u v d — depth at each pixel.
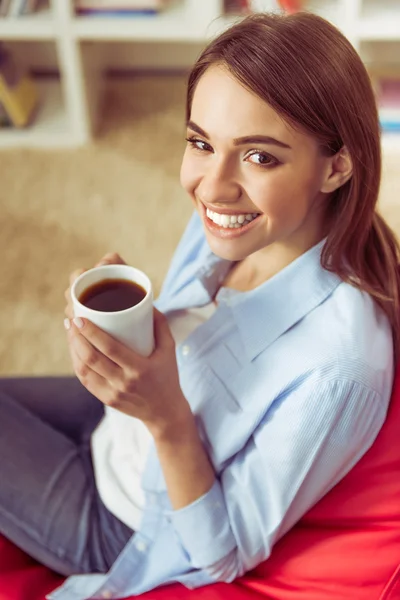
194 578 1.01
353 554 0.93
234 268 1.07
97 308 0.88
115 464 1.16
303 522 0.97
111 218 2.47
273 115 0.78
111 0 2.52
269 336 0.93
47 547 1.12
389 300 0.95
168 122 2.88
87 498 1.15
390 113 2.69
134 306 0.84
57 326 2.11
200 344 1.00
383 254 0.97
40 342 2.06
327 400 0.84
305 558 0.96
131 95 3.01
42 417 1.31
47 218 2.47
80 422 1.31
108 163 2.70
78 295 0.90
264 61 0.77
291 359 0.90
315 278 0.94
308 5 2.52
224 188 0.83
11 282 2.23
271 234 0.87
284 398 0.90
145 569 1.05
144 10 2.53
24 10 2.55
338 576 0.93
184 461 0.94
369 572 0.92
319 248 0.95
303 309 0.93
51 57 3.07
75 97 2.69
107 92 3.01
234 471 0.95
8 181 2.62
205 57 0.81
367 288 0.93
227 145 0.81
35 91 2.93
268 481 0.90
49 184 2.61
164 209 2.51
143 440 1.10
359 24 2.48
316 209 0.93
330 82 0.79
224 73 0.79
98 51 2.94
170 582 1.04
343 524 0.95
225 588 0.99
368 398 0.86
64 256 2.33
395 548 0.92
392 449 0.91
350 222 0.91
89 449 1.24
